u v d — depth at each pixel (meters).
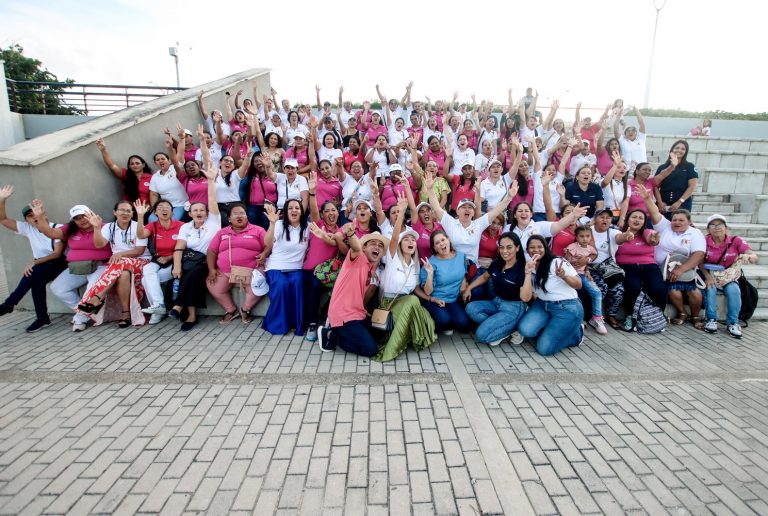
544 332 4.58
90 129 6.40
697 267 5.43
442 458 2.92
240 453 2.95
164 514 2.43
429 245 5.48
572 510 2.50
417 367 4.24
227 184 6.66
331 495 2.58
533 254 4.54
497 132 10.20
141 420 3.31
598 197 6.70
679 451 3.05
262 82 12.73
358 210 5.22
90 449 2.97
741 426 3.37
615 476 2.79
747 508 2.55
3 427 3.21
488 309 4.93
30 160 5.25
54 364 4.21
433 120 9.80
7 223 5.18
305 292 5.10
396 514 2.45
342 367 4.21
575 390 3.86
